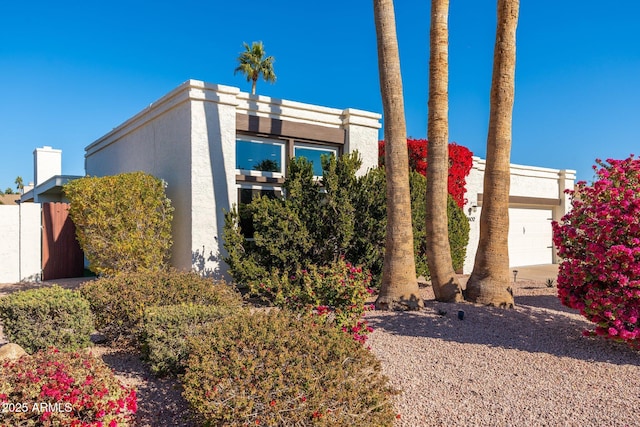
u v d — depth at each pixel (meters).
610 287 5.92
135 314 5.61
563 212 19.28
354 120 11.42
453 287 8.63
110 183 9.00
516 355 5.70
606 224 5.69
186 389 3.37
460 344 6.10
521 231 18.08
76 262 13.16
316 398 3.08
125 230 8.97
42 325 5.45
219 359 3.53
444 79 8.56
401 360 5.45
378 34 8.01
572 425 3.91
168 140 10.08
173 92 9.65
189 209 9.18
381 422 3.33
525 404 4.32
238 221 9.45
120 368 5.25
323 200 9.12
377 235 9.34
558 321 7.34
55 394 2.99
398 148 8.02
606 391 4.63
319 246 8.91
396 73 8.00
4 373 3.23
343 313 5.54
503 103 8.25
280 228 8.41
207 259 9.26
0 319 5.70
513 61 8.24
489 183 8.41
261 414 3.09
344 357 3.61
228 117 9.61
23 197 24.80
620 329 5.65
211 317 5.07
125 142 12.53
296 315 4.75
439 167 8.65
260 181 10.30
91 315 5.84
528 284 11.69
